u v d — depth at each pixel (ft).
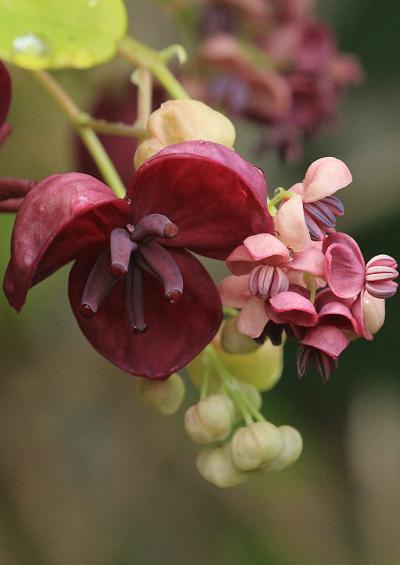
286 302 0.68
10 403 1.25
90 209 0.68
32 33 0.73
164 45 1.08
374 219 1.20
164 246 0.71
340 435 1.27
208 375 0.75
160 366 0.71
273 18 0.98
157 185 0.69
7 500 1.25
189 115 0.71
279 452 0.72
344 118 1.22
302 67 0.98
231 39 0.95
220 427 0.73
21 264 0.67
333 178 0.69
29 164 1.06
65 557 1.26
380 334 1.21
